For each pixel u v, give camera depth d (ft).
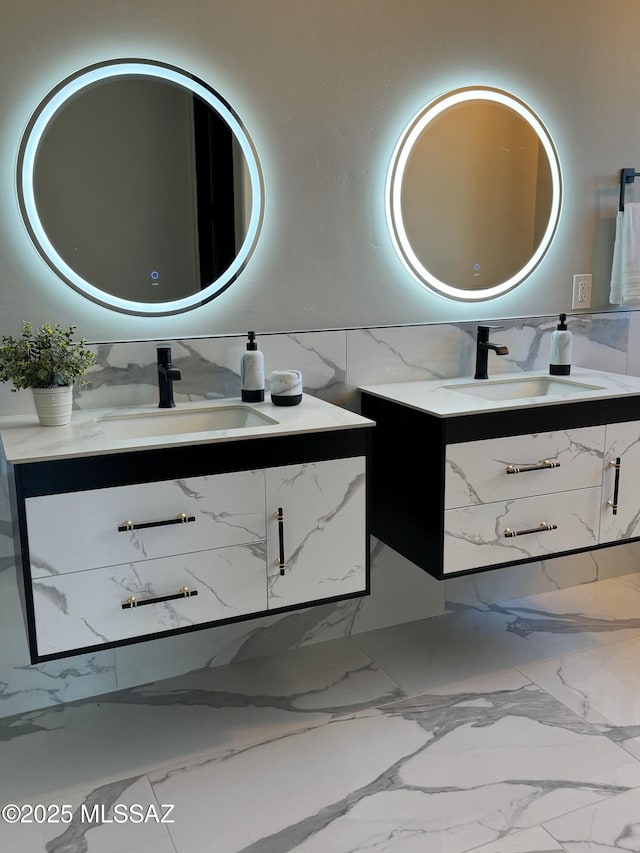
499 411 7.09
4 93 6.63
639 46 9.08
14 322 6.97
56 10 6.68
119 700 7.61
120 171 7.09
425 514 7.31
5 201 6.77
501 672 8.01
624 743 6.82
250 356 7.39
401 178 8.15
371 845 5.72
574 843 5.69
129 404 7.41
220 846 5.74
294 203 7.79
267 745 6.89
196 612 6.36
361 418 6.78
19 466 5.58
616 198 9.29
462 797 6.19
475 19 8.23
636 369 9.80
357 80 7.82
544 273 9.05
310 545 6.68
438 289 8.52
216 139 7.38
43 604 5.85
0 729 7.18
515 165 8.66
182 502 6.13
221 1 7.20
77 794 6.31
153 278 7.35
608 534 7.91
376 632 8.89
